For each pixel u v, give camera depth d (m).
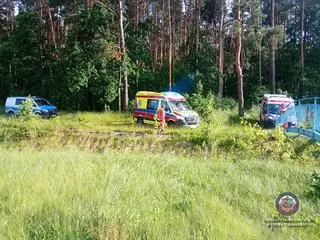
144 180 8.22
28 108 24.72
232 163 11.96
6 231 5.21
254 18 33.00
